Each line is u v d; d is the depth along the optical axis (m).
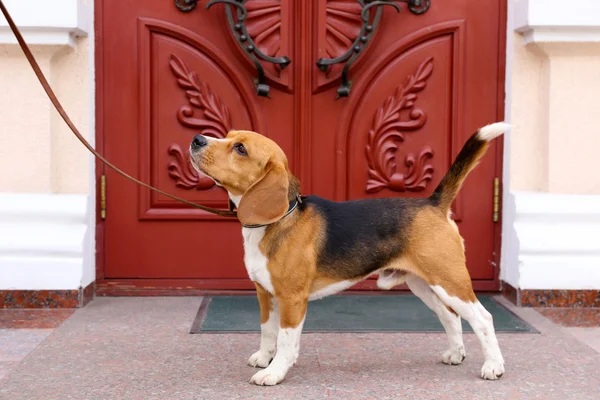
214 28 4.40
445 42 4.47
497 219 4.54
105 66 4.39
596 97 4.31
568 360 3.25
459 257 2.99
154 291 4.50
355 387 2.89
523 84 4.41
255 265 2.94
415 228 3.00
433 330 3.76
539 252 4.25
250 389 2.85
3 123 4.17
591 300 4.26
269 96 4.44
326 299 4.42
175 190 4.48
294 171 4.48
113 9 4.36
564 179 4.35
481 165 4.53
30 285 4.13
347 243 2.99
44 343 3.46
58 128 4.29
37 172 4.20
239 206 2.86
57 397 2.74
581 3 4.10
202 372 3.06
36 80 4.16
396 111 4.46
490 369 2.98
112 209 4.45
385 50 4.43
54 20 4.00
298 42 4.40
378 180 4.50
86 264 4.26
